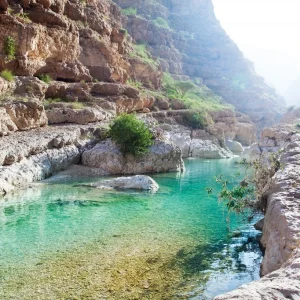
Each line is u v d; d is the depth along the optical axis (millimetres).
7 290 9641
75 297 9320
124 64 61250
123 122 31578
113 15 73000
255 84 118250
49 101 38250
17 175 23141
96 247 13242
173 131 53219
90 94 44812
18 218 16953
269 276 6766
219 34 121312
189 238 14773
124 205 20141
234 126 74562
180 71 99188
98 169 30234
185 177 32062
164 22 107938
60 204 19750
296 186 13641
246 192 17578
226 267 11859
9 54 33469
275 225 11391
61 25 41281
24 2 37656
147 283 10375
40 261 11781
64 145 30062
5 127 27547
